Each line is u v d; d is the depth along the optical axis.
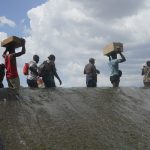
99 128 8.86
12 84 12.93
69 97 11.60
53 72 14.59
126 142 8.17
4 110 9.74
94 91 12.78
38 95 11.66
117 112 10.26
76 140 8.02
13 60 12.93
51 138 8.05
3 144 7.64
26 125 8.71
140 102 11.63
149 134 8.80
